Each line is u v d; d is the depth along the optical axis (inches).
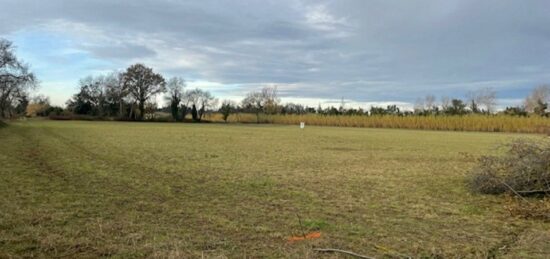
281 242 237.8
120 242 230.7
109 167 545.6
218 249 222.2
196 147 921.5
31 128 1707.7
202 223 277.1
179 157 694.5
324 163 660.7
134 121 3550.7
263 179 474.6
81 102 3969.0
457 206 346.6
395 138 1526.8
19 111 3693.4
